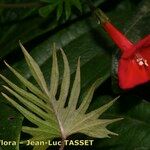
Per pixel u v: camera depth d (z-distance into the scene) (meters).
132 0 0.47
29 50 0.46
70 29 0.47
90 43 0.46
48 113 0.35
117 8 0.47
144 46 0.35
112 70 0.40
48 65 0.45
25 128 0.35
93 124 0.35
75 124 0.35
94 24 0.47
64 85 0.34
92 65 0.45
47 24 0.46
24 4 0.45
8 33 0.47
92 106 0.44
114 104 0.44
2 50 0.45
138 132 0.43
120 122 0.43
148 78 0.37
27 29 0.46
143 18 0.42
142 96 0.45
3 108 0.40
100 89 0.44
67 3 0.43
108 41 0.46
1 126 0.38
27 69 0.45
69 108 0.35
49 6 0.43
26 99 0.35
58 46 0.46
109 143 0.42
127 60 0.35
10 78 0.42
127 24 0.42
